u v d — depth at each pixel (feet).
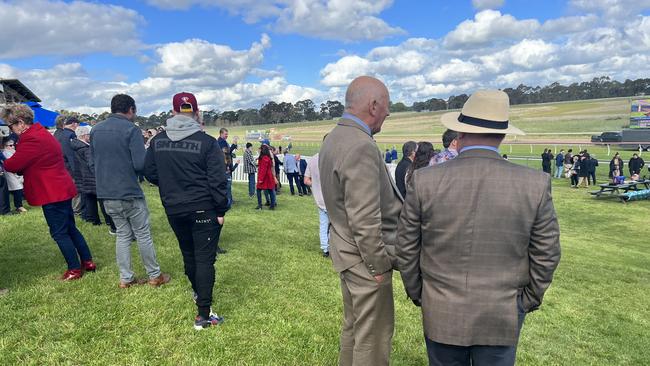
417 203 6.35
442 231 6.14
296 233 26.40
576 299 18.02
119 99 13.05
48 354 9.66
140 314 11.77
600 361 12.24
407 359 10.90
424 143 16.79
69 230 14.53
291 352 10.48
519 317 6.37
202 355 10.02
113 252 17.63
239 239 23.25
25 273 14.71
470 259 6.01
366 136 7.36
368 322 7.66
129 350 10.06
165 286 13.99
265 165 36.06
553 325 14.84
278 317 12.39
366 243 7.11
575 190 62.49
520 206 5.84
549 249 5.91
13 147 26.14
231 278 15.79
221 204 11.05
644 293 19.54
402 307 14.66
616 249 31.04
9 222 21.97
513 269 6.03
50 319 11.21
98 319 11.32
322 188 7.90
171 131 10.98
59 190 13.53
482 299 5.97
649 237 36.09
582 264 25.07
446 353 6.38
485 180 5.96
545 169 73.87
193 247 12.00
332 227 7.93
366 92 7.39
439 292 6.27
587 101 376.48
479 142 6.25
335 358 10.37
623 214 45.68
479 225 5.93
